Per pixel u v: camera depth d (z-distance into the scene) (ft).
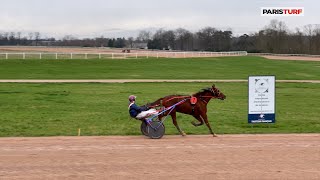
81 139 49.57
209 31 548.31
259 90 60.29
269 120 60.85
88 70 178.19
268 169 36.52
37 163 37.91
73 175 34.35
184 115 69.72
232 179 33.68
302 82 147.64
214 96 51.55
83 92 105.81
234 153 42.29
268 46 453.17
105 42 650.43
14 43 653.71
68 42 651.66
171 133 53.98
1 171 35.35
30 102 85.87
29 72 164.04
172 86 123.85
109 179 33.37
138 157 40.32
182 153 42.09
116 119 66.03
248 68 210.18
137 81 137.49
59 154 41.37
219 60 256.52
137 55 262.06
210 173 35.22
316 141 48.98
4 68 175.22
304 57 351.05
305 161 39.32
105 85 123.85
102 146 45.29
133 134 53.62
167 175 34.58
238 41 530.27
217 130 56.54
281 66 229.66
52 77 148.87
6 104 82.48
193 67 206.39
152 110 50.14
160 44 567.59
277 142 48.21
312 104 89.92
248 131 56.13
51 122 62.44
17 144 46.21
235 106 84.64
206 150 43.52
